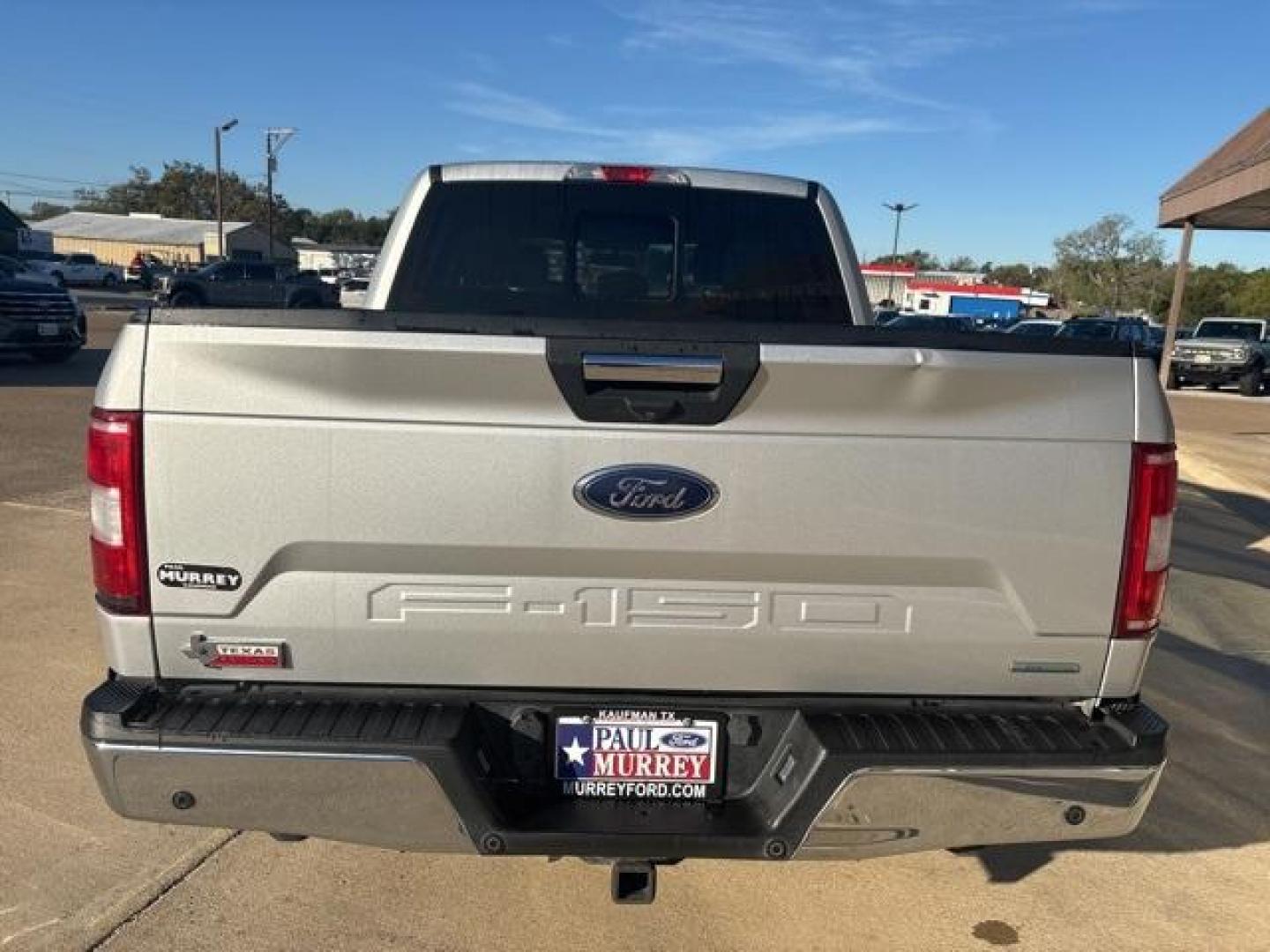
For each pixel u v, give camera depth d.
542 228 3.93
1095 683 2.61
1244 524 10.32
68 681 4.73
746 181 4.01
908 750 2.45
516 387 2.39
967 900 3.37
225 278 37.25
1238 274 81.69
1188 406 23.05
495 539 2.44
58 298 17.42
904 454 2.46
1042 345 2.48
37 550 6.73
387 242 3.95
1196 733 4.80
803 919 3.23
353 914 3.16
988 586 2.54
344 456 2.40
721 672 2.55
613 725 2.59
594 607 2.50
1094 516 2.52
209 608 2.45
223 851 3.48
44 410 12.65
